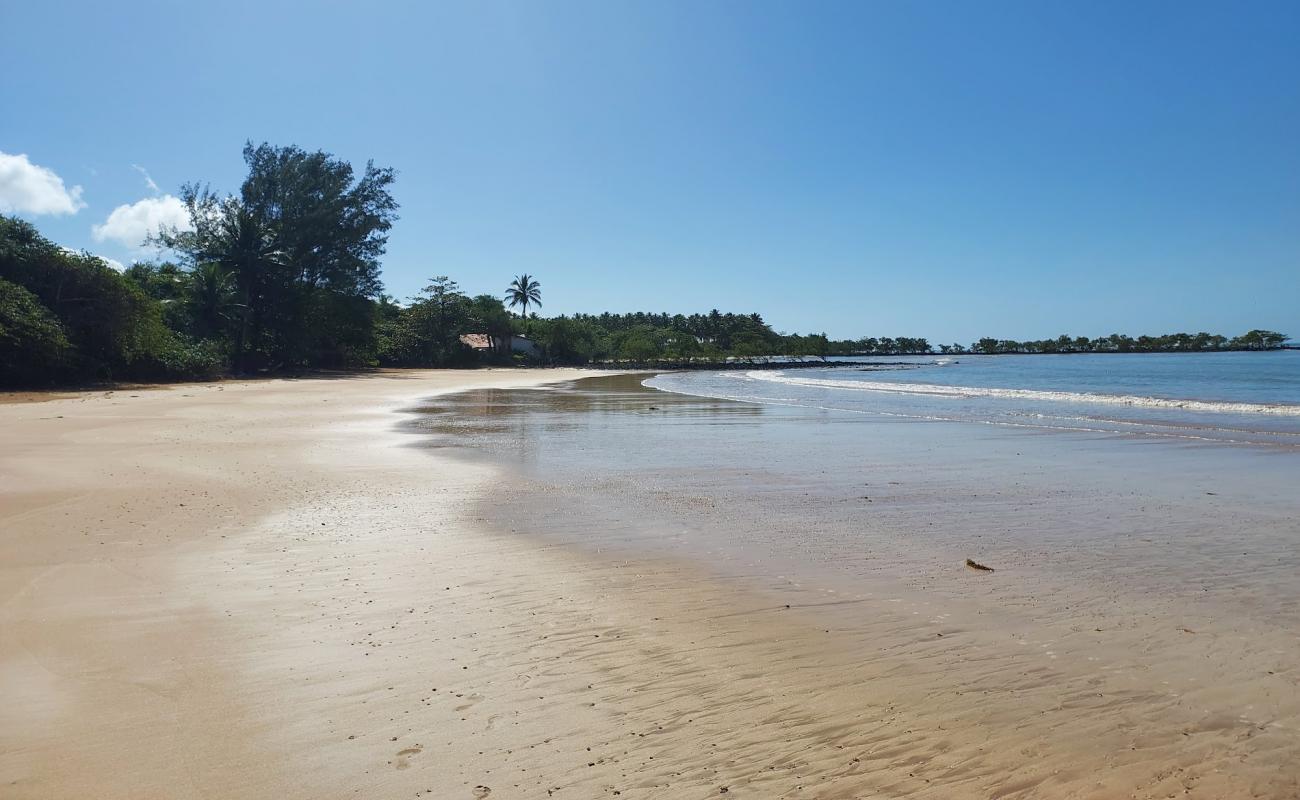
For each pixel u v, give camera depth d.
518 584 6.65
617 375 71.00
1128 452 15.45
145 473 11.83
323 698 4.40
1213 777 3.60
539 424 21.92
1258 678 4.70
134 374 39.53
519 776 3.61
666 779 3.58
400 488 11.30
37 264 34.50
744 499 10.68
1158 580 6.80
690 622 5.74
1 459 12.94
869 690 4.56
